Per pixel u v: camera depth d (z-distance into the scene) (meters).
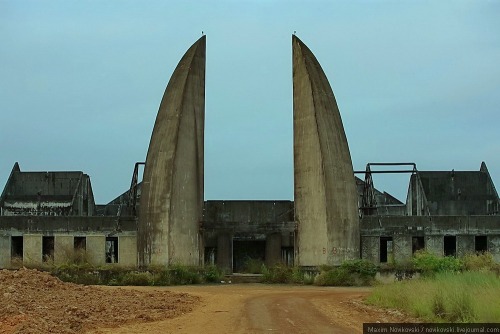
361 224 54.62
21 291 24.72
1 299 22.16
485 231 54.78
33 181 64.06
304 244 51.66
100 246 54.78
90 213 67.94
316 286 44.59
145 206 51.00
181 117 51.47
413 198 65.25
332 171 50.72
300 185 52.34
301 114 52.75
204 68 54.31
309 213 51.41
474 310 19.39
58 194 63.66
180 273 46.50
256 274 51.03
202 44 54.16
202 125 53.88
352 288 41.47
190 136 52.38
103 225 55.06
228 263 55.00
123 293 28.56
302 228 51.91
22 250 55.03
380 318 20.98
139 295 28.16
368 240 54.44
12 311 19.33
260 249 57.47
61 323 18.44
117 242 55.22
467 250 54.47
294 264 52.09
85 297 25.30
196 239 52.38
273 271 48.66
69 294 25.78
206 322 20.12
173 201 50.25
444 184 64.62
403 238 54.53
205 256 55.66
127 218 55.19
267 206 58.34
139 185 65.12
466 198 64.12
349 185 51.59
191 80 52.81
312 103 51.72
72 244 54.66
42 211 62.25
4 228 54.75
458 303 20.06
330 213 49.91
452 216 54.94
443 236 54.59
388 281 44.94
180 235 50.66
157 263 49.53
